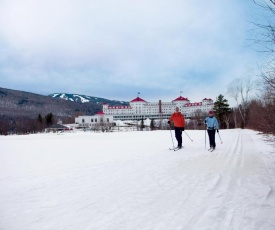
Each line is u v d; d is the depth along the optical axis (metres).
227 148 13.33
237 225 3.77
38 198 5.30
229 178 6.60
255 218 4.01
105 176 7.17
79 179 6.88
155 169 8.02
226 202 4.77
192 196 5.19
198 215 4.18
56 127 101.56
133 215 4.25
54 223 4.00
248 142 16.59
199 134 27.28
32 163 9.87
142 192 5.55
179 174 7.24
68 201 5.05
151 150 13.18
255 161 9.06
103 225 3.87
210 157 10.23
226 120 72.12
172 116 13.63
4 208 4.73
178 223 3.89
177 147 13.55
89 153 12.64
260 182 6.13
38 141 23.98
